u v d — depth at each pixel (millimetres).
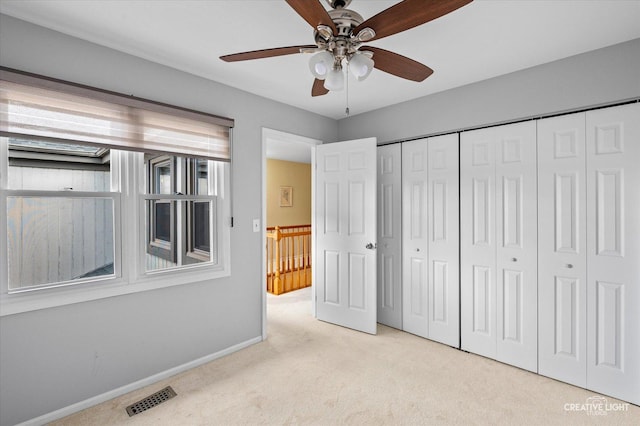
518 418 1854
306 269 5316
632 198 2006
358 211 3197
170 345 2334
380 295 3389
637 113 1986
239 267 2777
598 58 2117
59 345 1861
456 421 1827
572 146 2219
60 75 1843
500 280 2551
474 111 2678
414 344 2877
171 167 2420
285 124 3166
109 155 2109
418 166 3049
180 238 2465
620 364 2045
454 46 2074
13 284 1787
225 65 2348
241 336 2791
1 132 1641
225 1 1612
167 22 1804
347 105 3252
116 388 2074
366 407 1958
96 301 1997
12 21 1693
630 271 2014
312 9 1176
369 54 1488
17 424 1732
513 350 2484
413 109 3072
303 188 7812
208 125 2531
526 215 2422
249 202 2855
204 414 1896
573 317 2221
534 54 2188
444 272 2879
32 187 1840
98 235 2082
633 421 1829
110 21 1790
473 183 2693
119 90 2070
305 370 2404
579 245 2195
